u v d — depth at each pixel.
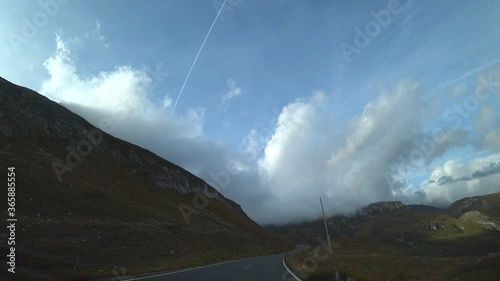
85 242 37.62
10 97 84.44
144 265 32.09
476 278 15.54
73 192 64.06
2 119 76.31
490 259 17.39
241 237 105.62
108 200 70.94
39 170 65.31
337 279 14.51
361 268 27.86
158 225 69.31
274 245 127.12
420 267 34.22
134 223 62.62
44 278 16.72
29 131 81.38
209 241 76.94
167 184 127.56
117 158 113.19
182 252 51.78
